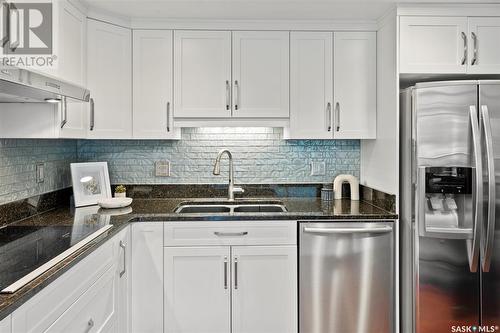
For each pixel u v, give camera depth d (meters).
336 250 2.15
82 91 1.85
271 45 2.52
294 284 2.17
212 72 2.51
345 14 2.42
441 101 2.05
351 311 2.17
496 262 2.06
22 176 2.03
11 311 0.94
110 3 2.23
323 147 2.87
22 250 1.41
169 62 2.49
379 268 2.17
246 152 2.87
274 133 2.88
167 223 2.14
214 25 2.50
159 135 2.50
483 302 2.07
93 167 2.54
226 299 2.15
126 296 2.04
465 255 2.08
